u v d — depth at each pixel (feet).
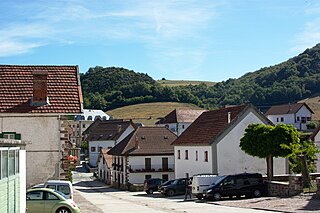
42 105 94.43
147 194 171.22
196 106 515.09
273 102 437.99
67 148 96.99
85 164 366.84
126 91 552.82
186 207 104.94
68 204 75.56
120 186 218.59
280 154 124.36
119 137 329.11
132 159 208.44
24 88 98.73
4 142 43.96
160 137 219.82
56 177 92.84
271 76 479.00
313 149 116.88
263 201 106.42
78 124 494.18
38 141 92.94
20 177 52.95
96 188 220.23
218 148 154.81
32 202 75.05
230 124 156.35
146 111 490.49
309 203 94.68
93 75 604.49
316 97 417.28
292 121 345.92
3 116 92.17
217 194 121.19
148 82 604.49
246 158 157.17
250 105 158.61
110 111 519.60
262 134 127.03
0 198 42.39
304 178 112.57
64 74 104.22
